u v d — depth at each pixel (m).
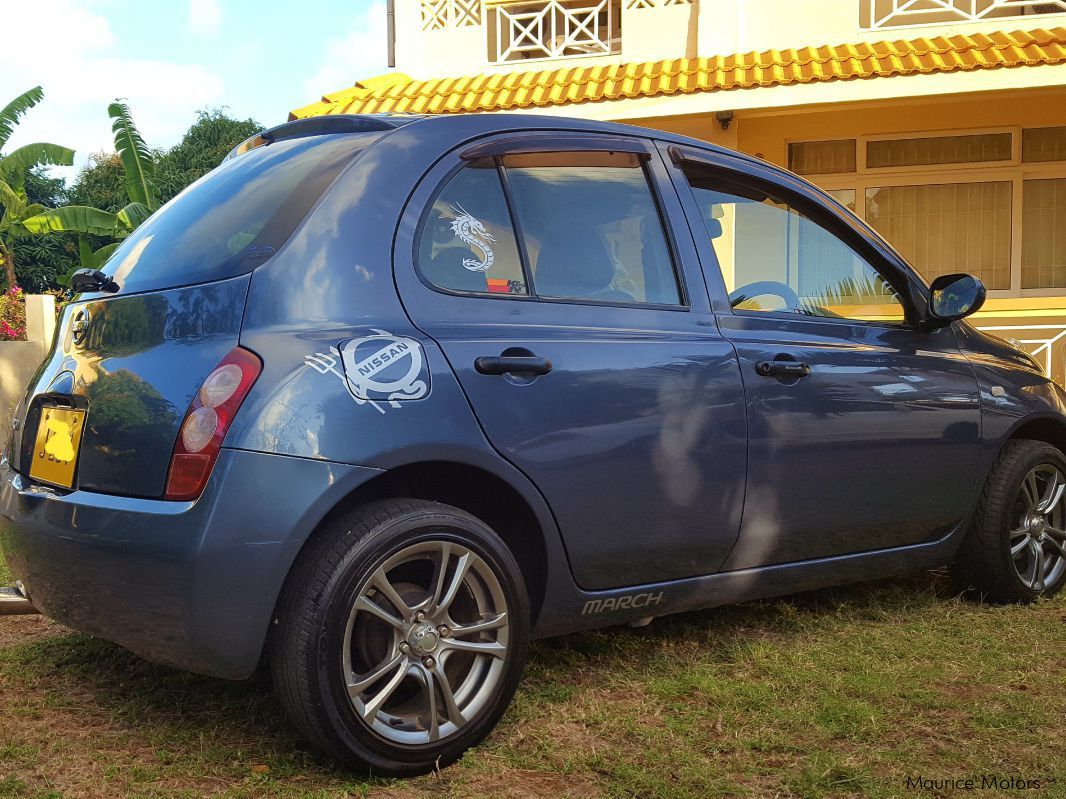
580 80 10.29
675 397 2.92
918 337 3.72
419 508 2.45
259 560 2.25
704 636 3.48
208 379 2.32
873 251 3.70
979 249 10.18
